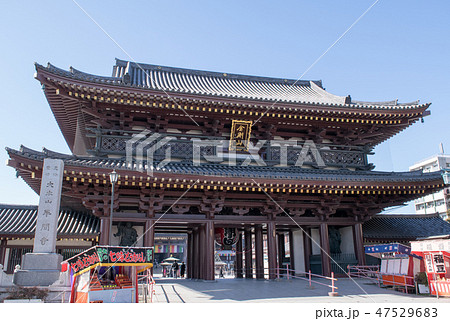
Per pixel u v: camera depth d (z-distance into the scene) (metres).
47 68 18.97
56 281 14.15
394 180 21.36
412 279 16.58
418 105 24.25
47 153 17.97
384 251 17.83
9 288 13.71
